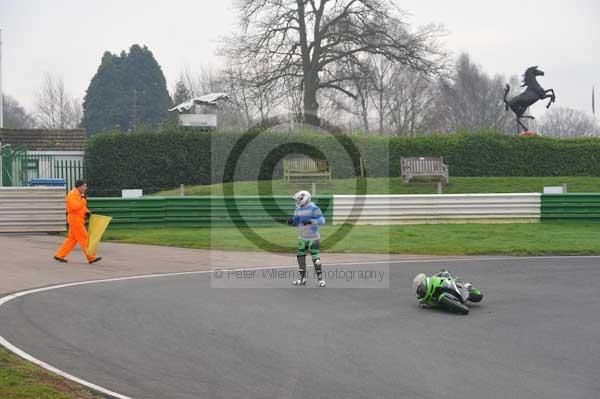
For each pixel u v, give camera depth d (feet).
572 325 43.91
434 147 144.46
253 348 37.76
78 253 73.87
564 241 83.25
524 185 130.93
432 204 97.96
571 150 146.10
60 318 43.29
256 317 45.21
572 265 68.54
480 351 37.76
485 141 145.28
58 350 36.19
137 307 47.26
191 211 95.61
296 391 31.04
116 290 53.36
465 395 30.76
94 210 92.94
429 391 31.24
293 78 177.58
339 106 175.94
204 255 74.18
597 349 38.34
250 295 52.85
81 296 50.55
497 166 145.18
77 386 30.37
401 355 36.81
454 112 313.12
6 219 86.79
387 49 179.32
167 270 64.44
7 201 86.94
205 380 32.30
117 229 93.20
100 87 372.38
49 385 29.91
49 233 88.53
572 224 97.86
